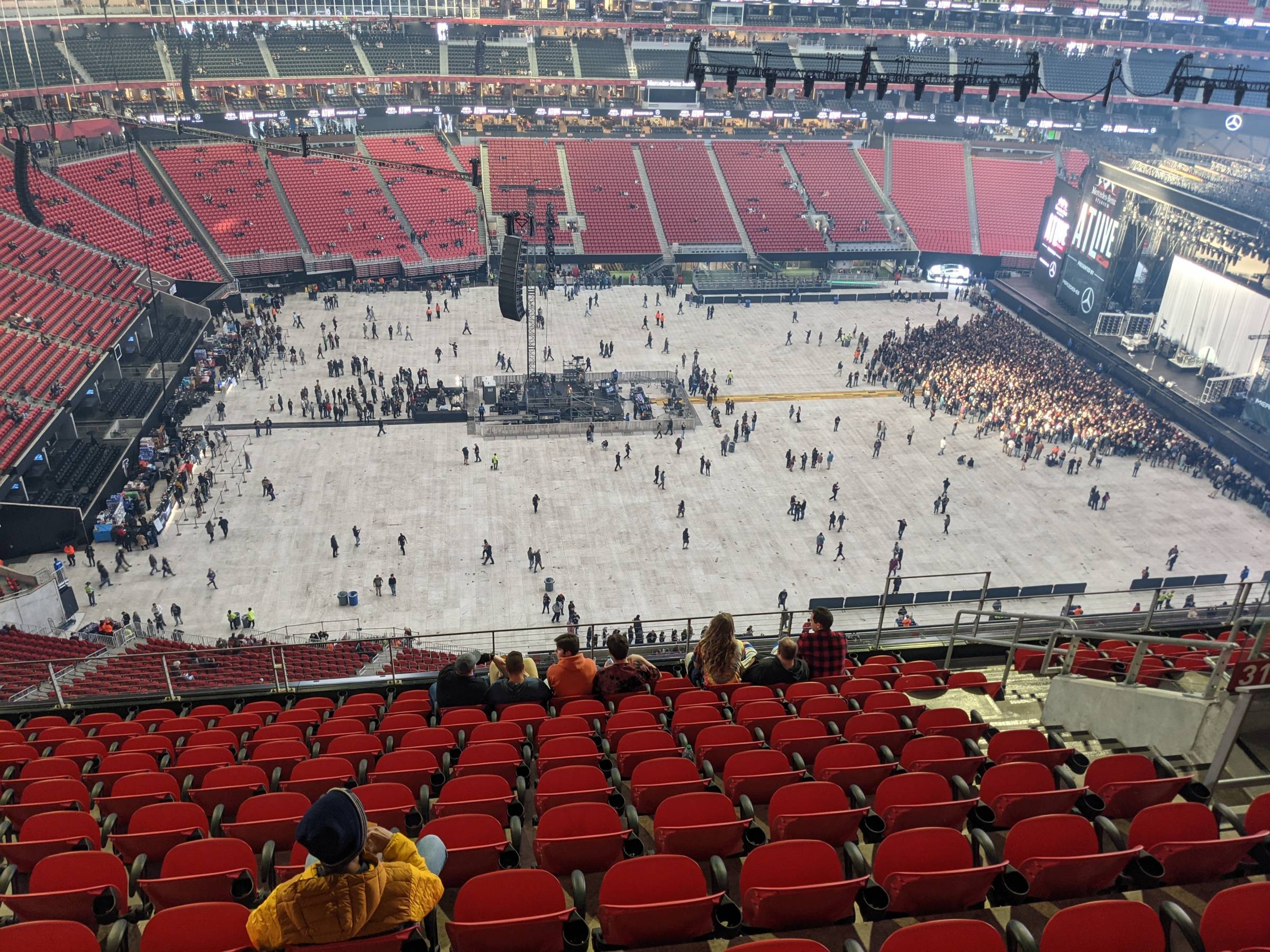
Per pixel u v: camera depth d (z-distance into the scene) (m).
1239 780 8.57
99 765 11.63
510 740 11.23
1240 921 5.71
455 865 7.70
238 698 16.61
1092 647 15.24
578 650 13.12
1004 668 13.82
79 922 6.66
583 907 6.81
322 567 45.81
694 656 13.73
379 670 30.27
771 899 6.53
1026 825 7.19
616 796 9.15
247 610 42.41
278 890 4.22
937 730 10.60
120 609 42.16
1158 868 6.96
